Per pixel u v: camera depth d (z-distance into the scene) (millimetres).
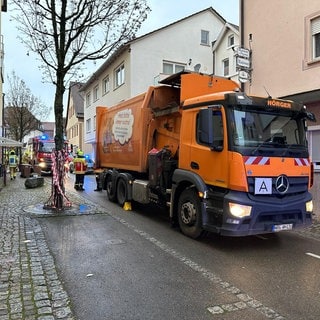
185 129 7801
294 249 6938
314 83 10461
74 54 10195
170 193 8414
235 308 4301
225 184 6598
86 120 38875
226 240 7461
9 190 15547
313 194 10773
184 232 7727
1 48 25750
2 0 21188
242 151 6438
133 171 11102
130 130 11109
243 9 12977
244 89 12797
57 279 5133
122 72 26750
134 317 4059
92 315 4094
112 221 9102
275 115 6988
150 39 25406
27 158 34562
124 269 5605
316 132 10867
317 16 10352
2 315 4027
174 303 4422
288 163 6848
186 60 26672
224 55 25719
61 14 9844
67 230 8055
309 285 5062
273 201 6609
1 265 5668
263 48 12156
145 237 7582
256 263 6023
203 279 5234
